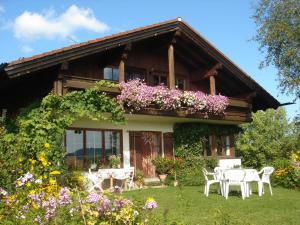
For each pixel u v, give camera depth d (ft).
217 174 37.78
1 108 47.06
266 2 58.08
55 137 36.11
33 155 33.91
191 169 51.11
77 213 14.05
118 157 46.83
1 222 13.73
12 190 18.78
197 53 53.47
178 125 54.08
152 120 50.93
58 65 37.60
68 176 35.06
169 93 45.14
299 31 54.80
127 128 48.85
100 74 46.75
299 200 33.32
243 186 34.65
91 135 45.03
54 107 37.17
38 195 15.42
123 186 44.04
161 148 52.44
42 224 13.67
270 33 56.65
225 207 29.35
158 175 50.31
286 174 45.65
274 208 29.12
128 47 42.78
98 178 38.06
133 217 14.55
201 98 48.80
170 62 48.49
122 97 41.37
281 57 57.47
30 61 35.09
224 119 52.90
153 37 48.49
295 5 55.88
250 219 24.58
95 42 39.58
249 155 96.12
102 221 13.89
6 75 35.19
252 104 62.75
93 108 38.83
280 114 96.99
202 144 55.52
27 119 36.60
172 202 31.99
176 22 47.98
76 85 38.83
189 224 22.27
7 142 26.05
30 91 43.60
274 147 92.22
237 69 54.65
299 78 56.59
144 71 51.19
